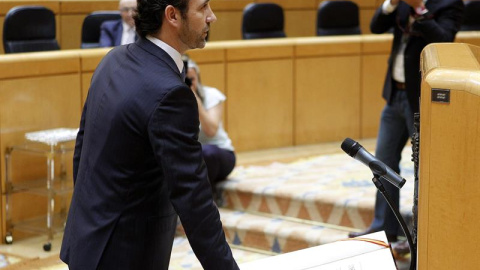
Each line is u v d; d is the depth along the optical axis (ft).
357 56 27.12
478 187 5.25
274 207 19.26
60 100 19.60
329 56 26.61
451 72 5.36
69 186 18.78
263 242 18.24
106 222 7.89
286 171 21.95
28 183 18.88
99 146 7.93
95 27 24.41
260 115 25.49
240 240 18.61
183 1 7.88
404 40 15.53
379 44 27.43
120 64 8.12
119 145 7.80
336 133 27.12
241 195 19.81
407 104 15.55
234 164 20.27
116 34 22.76
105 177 7.92
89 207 7.98
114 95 7.89
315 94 26.50
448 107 5.31
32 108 18.98
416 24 14.97
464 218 5.34
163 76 7.79
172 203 7.67
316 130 26.71
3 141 18.49
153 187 7.99
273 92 25.66
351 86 27.17
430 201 5.47
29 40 22.75
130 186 7.89
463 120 5.25
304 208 18.76
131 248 7.96
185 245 18.47
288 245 17.83
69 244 8.18
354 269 6.63
